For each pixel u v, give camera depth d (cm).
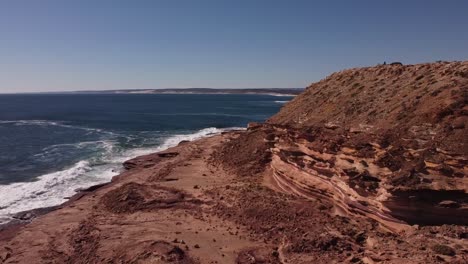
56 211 2583
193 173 3362
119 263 1759
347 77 3972
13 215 2703
